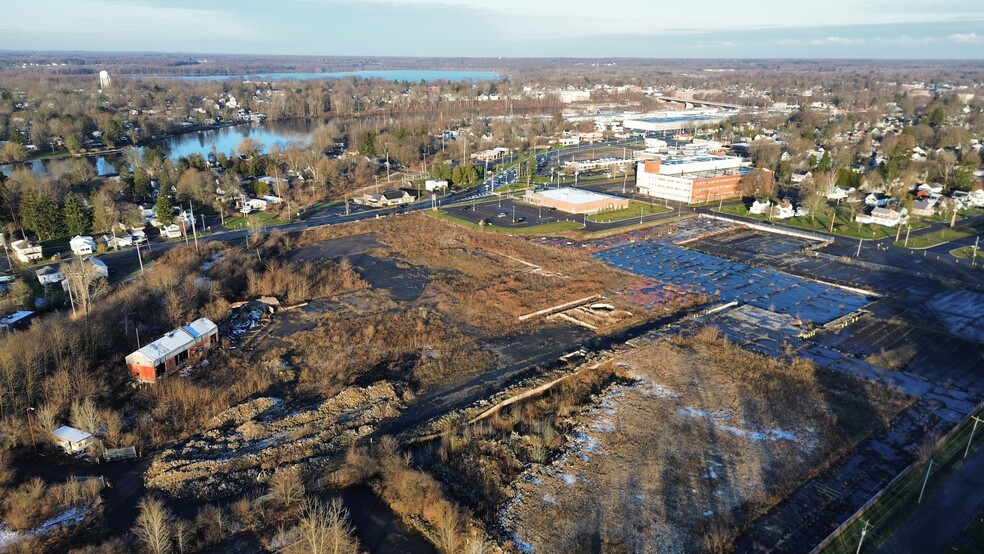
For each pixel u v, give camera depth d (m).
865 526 43.59
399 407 63.34
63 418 58.69
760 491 50.00
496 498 49.50
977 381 67.38
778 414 60.88
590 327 82.75
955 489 49.66
